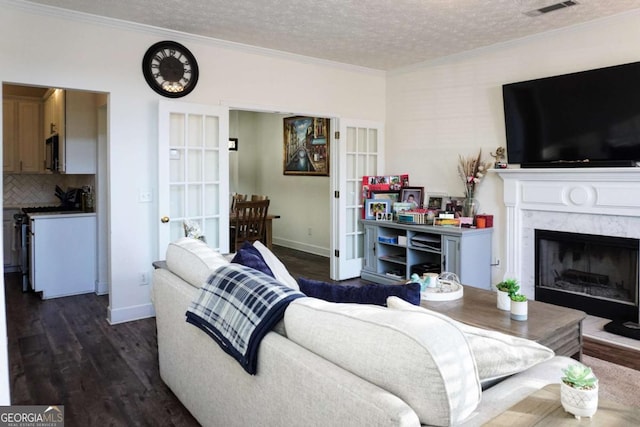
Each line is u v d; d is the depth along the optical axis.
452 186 4.93
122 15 3.57
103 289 4.82
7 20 3.25
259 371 1.53
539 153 4.06
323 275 5.73
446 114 4.95
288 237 7.85
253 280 1.74
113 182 3.79
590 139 3.73
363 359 1.19
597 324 3.64
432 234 4.77
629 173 3.43
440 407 1.05
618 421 1.09
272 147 8.09
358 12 3.52
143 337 3.53
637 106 3.46
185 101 4.09
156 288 2.54
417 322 1.17
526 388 1.30
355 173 5.48
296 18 3.65
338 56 4.84
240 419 1.70
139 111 3.87
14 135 5.91
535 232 4.15
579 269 4.04
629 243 3.54
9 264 5.78
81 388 2.68
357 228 5.56
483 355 1.30
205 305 1.87
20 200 6.04
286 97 4.77
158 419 2.34
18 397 2.57
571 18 3.67
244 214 5.88
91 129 4.89
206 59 4.21
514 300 2.28
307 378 1.30
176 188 4.10
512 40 4.25
